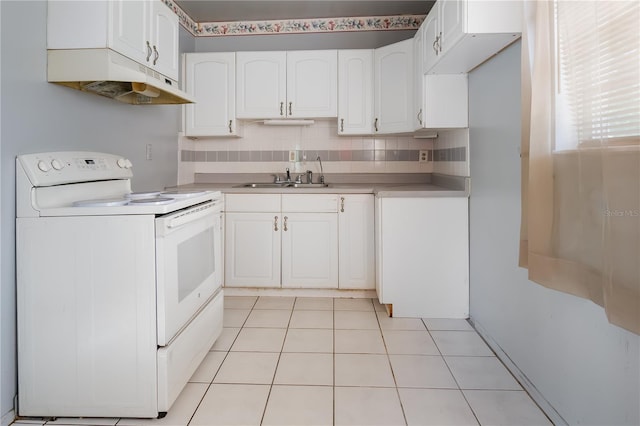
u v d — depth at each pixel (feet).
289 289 10.78
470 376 6.69
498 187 7.42
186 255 6.23
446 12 7.22
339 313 9.55
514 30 6.21
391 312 9.34
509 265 6.97
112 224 5.39
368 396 6.09
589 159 4.30
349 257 10.51
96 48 5.96
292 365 7.05
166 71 7.97
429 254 9.25
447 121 9.01
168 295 5.54
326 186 11.58
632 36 3.63
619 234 3.68
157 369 5.43
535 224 4.98
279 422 5.48
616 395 4.31
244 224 10.64
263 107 11.44
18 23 5.45
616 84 3.83
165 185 10.32
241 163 12.46
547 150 4.88
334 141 12.29
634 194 3.57
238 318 9.21
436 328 8.70
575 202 4.54
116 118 7.94
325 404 5.89
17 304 5.44
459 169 9.59
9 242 5.36
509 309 6.98
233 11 11.59
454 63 8.06
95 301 5.41
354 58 11.26
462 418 5.57
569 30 4.54
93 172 6.51
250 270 10.70
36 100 5.78
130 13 6.59
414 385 6.41
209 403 5.92
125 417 5.54
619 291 3.69
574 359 5.08
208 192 7.48
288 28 12.17
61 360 5.46
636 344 4.02
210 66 11.43
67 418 5.60
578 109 4.43
